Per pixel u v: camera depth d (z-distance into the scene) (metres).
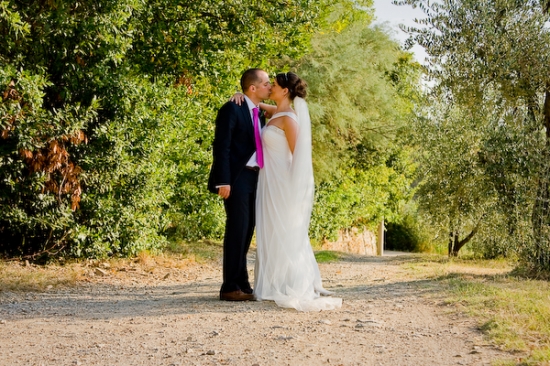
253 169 6.81
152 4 10.77
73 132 9.25
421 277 9.60
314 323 5.47
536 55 8.78
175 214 15.56
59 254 10.62
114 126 10.66
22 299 7.13
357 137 22.69
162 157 13.22
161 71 11.51
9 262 10.05
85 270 9.88
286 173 6.79
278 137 6.81
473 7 9.12
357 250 30.97
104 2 9.33
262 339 4.84
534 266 9.23
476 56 9.22
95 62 10.02
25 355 4.38
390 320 5.61
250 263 13.47
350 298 7.04
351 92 20.95
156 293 7.85
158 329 5.25
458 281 8.30
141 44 11.19
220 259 13.76
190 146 15.59
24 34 8.52
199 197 15.80
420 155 16.92
